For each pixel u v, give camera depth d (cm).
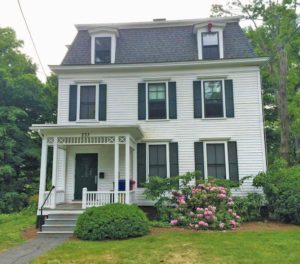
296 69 2084
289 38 1897
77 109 1355
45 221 1028
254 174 1252
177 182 1152
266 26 1995
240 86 1319
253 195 1172
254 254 662
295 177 1127
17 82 1845
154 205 1184
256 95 1302
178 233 903
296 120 1989
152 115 1343
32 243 834
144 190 1237
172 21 1474
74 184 1325
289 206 1062
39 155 1839
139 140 1320
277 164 1275
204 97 1333
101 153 1341
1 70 1784
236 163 1266
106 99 1358
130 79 1371
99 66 1353
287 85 2036
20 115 1836
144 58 1391
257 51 2008
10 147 1683
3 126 1697
